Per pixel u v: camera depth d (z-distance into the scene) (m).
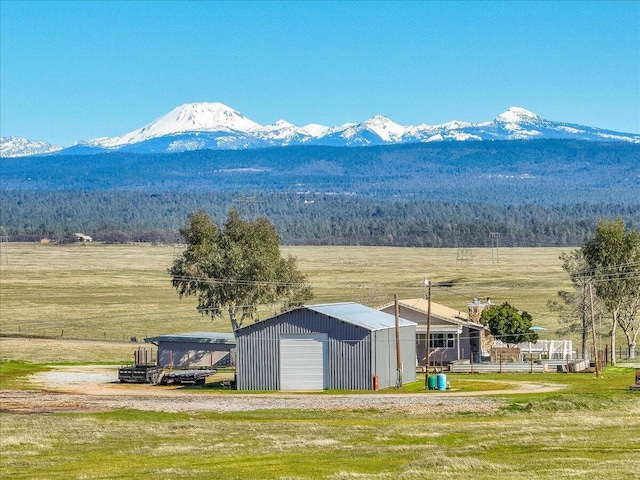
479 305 129.88
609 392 81.44
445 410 72.75
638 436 56.34
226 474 47.72
